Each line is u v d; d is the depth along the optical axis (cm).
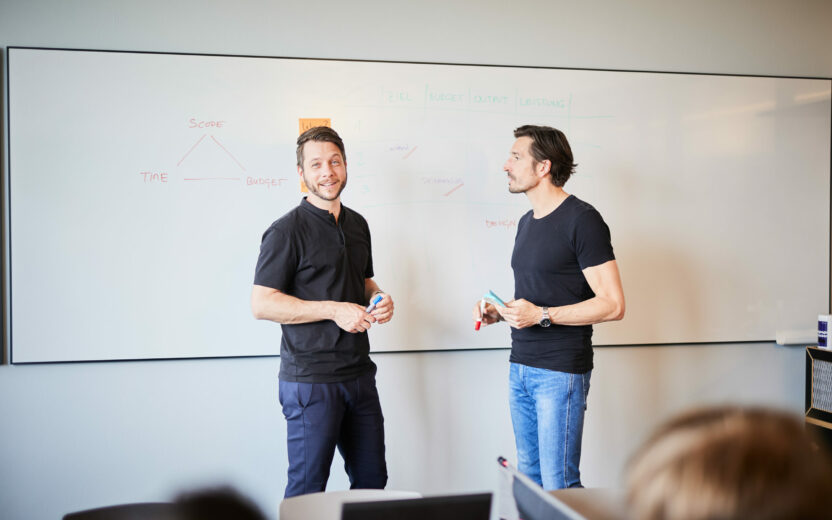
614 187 263
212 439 245
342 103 246
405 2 252
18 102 229
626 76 262
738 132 271
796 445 48
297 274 193
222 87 240
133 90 235
